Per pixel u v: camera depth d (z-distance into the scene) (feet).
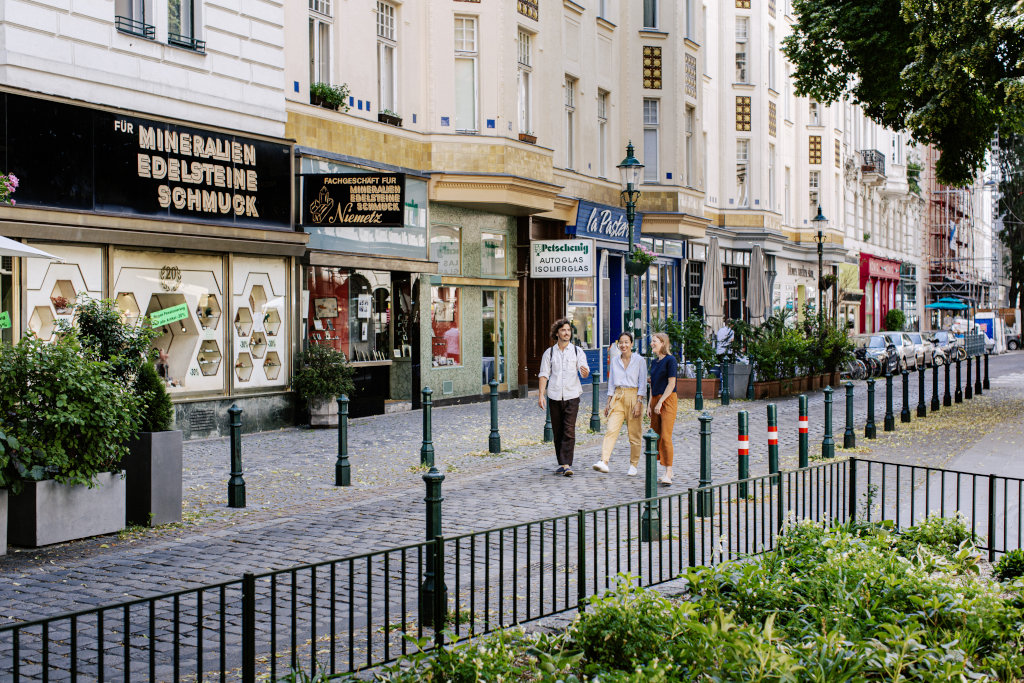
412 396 69.10
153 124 49.01
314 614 15.92
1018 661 17.93
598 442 53.72
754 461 47.42
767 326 87.86
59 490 28.89
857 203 180.65
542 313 86.07
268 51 56.54
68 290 45.27
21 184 42.57
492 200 70.79
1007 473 43.70
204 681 18.15
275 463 44.57
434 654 16.58
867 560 21.21
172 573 26.20
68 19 45.03
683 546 29.78
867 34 68.28
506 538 30.89
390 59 67.97
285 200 56.95
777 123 138.41
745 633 16.24
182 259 51.13
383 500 36.55
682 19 101.14
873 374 109.29
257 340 55.88
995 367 139.33
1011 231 211.61
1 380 27.76
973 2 58.34
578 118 89.71
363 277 65.46
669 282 113.50
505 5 71.92
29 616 22.34
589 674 16.70
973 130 68.64
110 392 29.73
